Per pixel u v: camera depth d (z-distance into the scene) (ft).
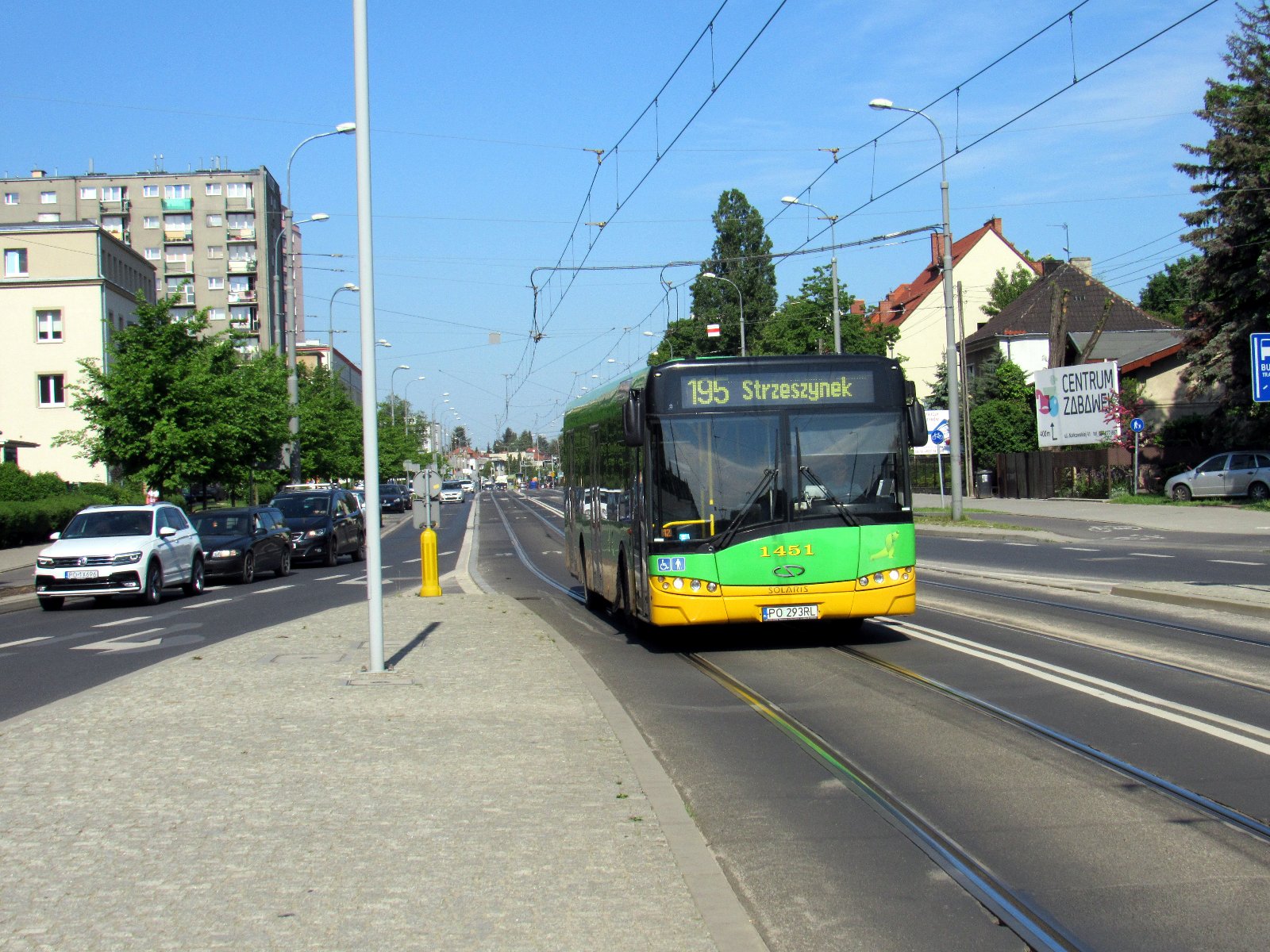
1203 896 15.80
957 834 18.97
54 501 126.82
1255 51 132.77
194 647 47.01
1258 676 31.63
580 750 23.79
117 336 108.47
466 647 40.47
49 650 47.73
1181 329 155.43
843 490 38.19
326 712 28.37
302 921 14.38
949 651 38.40
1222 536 92.68
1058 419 155.02
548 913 14.61
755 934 13.96
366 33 34.91
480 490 453.17
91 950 13.57
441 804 19.69
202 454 108.78
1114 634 40.50
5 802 20.15
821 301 187.11
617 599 47.11
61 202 337.11
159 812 19.34
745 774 23.41
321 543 104.27
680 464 38.01
